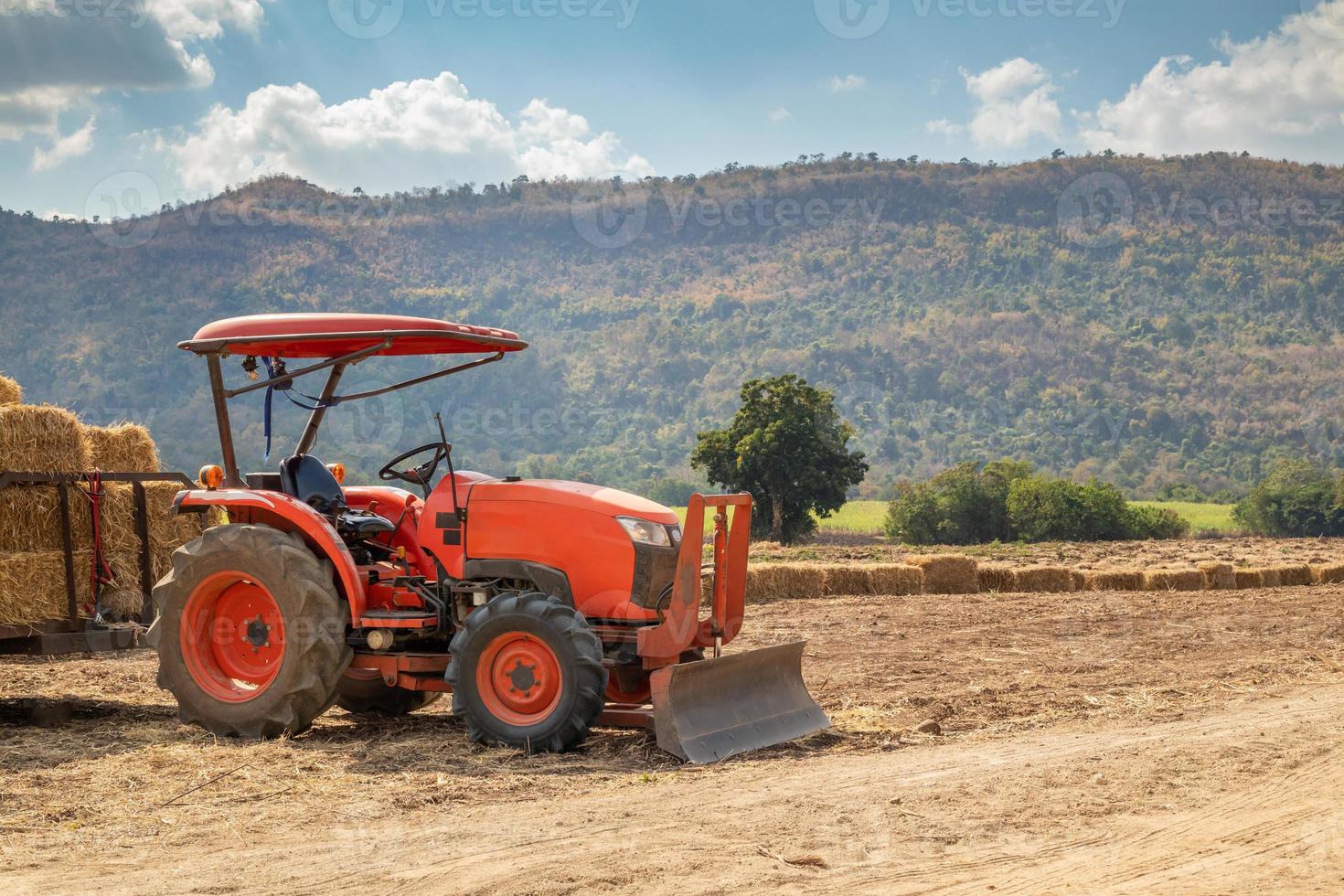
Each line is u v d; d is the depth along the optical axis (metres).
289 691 6.62
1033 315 183.38
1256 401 150.00
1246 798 5.23
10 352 158.38
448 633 6.90
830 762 6.09
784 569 17.25
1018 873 4.15
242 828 4.77
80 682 8.71
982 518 55.12
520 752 6.23
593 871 4.13
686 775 5.74
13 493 7.18
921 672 9.53
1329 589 20.08
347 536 7.26
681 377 164.25
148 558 8.11
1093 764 5.89
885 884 4.02
